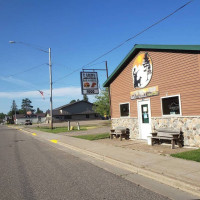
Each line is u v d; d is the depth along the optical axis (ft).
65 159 33.99
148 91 42.73
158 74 40.27
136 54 45.85
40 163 31.60
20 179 23.93
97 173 25.26
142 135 45.24
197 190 18.01
